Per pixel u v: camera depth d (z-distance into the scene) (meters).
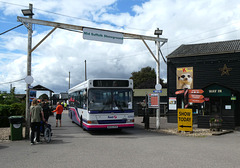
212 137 11.87
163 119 25.41
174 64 21.80
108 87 12.74
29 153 7.80
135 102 32.72
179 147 8.80
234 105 17.36
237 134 13.34
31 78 11.52
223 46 21.19
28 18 11.70
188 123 13.47
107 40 13.74
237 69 19.06
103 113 12.41
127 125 12.74
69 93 22.69
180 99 21.27
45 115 12.51
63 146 9.08
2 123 17.00
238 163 6.34
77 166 6.04
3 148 8.78
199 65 20.66
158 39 15.78
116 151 8.01
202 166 6.02
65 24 12.62
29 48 11.74
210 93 17.11
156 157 7.05
